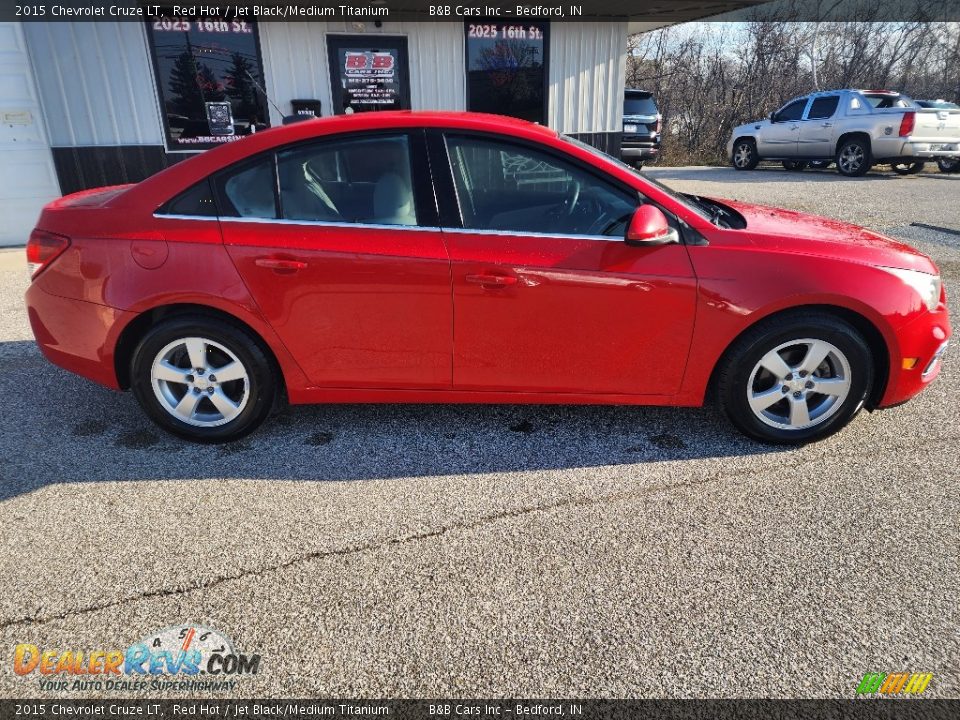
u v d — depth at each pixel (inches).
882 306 107.4
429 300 108.2
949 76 933.8
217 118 322.3
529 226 108.4
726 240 108.3
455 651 74.5
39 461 115.2
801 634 76.2
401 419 130.7
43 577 86.3
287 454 117.6
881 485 105.8
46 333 117.5
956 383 144.6
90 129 307.4
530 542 93.0
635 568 87.3
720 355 111.8
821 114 554.9
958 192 429.4
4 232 300.2
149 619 79.4
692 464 113.0
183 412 117.9
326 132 108.8
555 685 70.2
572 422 128.6
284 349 112.4
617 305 107.9
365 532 95.6
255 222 108.5
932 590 82.7
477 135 108.7
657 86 896.3
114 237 109.6
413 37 332.2
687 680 70.6
